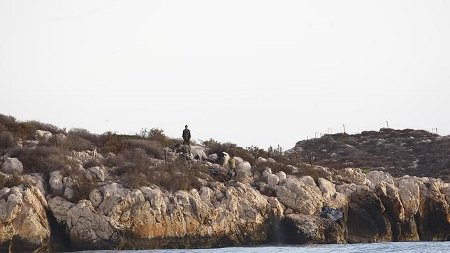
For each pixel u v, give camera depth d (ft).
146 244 250.98
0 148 279.49
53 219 246.47
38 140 293.43
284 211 286.66
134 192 254.06
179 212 258.57
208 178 285.84
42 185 255.29
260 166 312.91
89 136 309.01
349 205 301.43
